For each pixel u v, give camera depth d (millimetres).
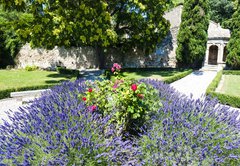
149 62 23516
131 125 3932
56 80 13516
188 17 20359
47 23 13602
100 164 2625
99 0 15906
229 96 8375
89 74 18797
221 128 3129
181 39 20781
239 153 2828
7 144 2750
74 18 14836
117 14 19797
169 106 3863
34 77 15234
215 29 26172
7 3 12828
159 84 6184
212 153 2738
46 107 3732
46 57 23578
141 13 18469
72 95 4570
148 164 2812
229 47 20844
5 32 22625
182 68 21719
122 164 2912
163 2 18500
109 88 3965
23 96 8422
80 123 3078
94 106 3717
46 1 13648
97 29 15516
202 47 20344
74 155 2537
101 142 2908
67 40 15539
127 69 21359
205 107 3773
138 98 3605
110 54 23891
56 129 2971
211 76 17375
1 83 11516
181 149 2781
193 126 3174
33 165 2488
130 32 21062
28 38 13891
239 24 19953
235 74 19688
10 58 23781
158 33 20062
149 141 3047
